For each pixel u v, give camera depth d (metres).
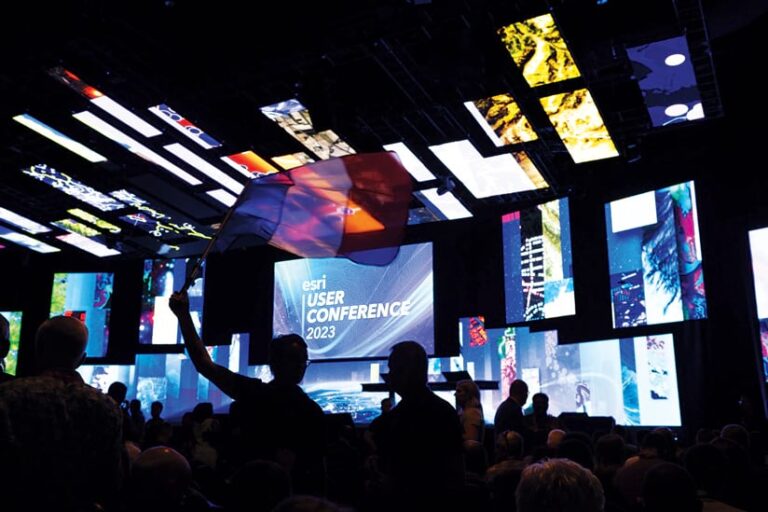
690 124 10.78
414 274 14.88
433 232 15.42
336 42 8.88
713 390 10.76
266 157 11.91
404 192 3.73
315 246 3.67
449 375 9.68
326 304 15.55
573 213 13.16
